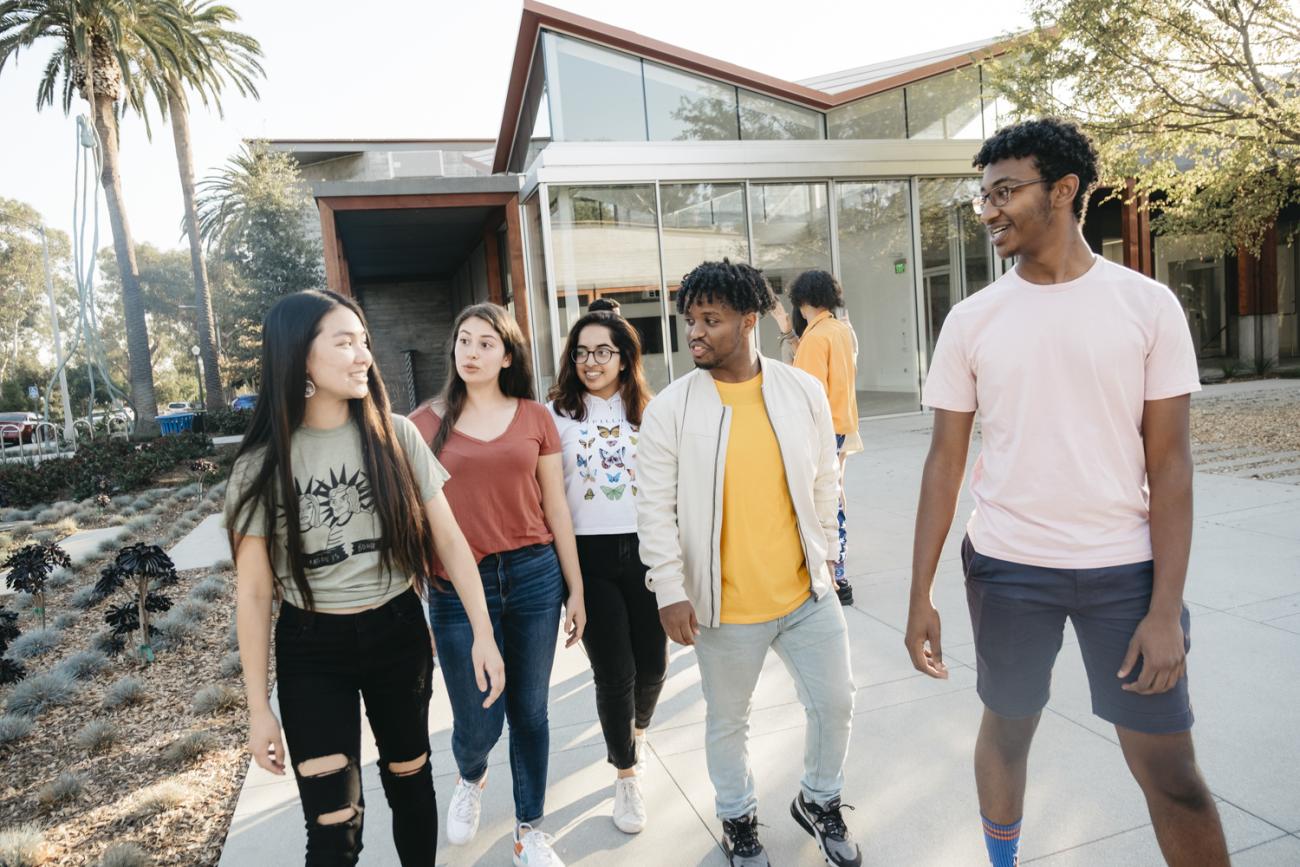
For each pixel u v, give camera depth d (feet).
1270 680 10.07
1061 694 10.23
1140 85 34.53
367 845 8.37
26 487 42.24
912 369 43.60
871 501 23.18
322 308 5.80
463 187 42.52
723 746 7.24
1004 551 5.75
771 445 6.89
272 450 5.75
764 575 6.86
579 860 7.74
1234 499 19.65
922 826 7.84
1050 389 5.42
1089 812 7.76
